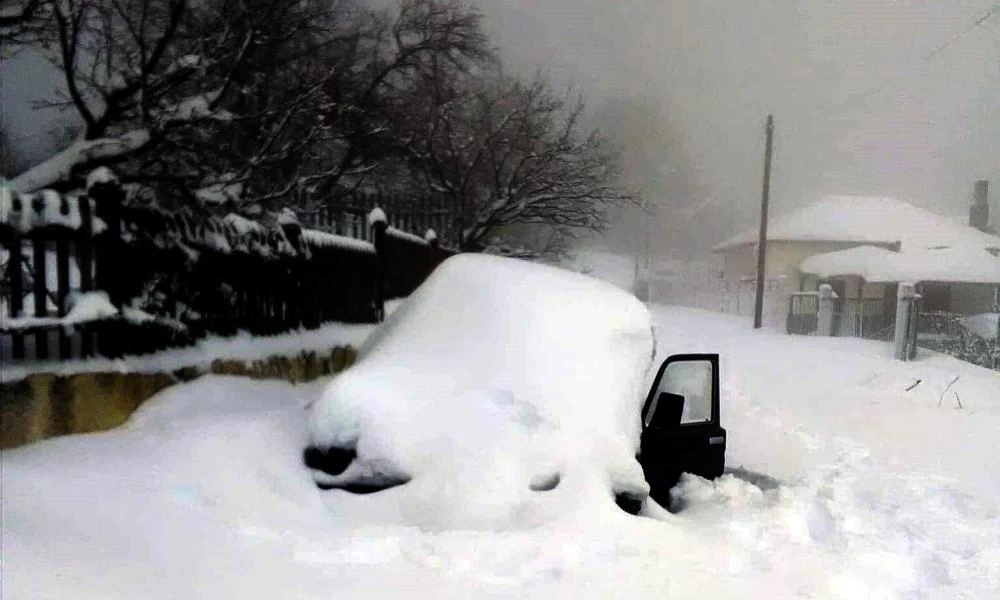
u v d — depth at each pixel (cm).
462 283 588
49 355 555
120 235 602
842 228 4178
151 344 636
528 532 443
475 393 504
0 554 345
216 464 507
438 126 2167
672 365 615
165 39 820
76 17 774
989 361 2120
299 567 391
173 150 814
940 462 863
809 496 631
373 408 500
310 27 1512
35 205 537
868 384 1494
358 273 1109
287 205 1092
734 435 1010
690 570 425
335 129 1661
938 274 3203
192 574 365
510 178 2081
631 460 499
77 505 431
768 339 2186
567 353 536
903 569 475
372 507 471
